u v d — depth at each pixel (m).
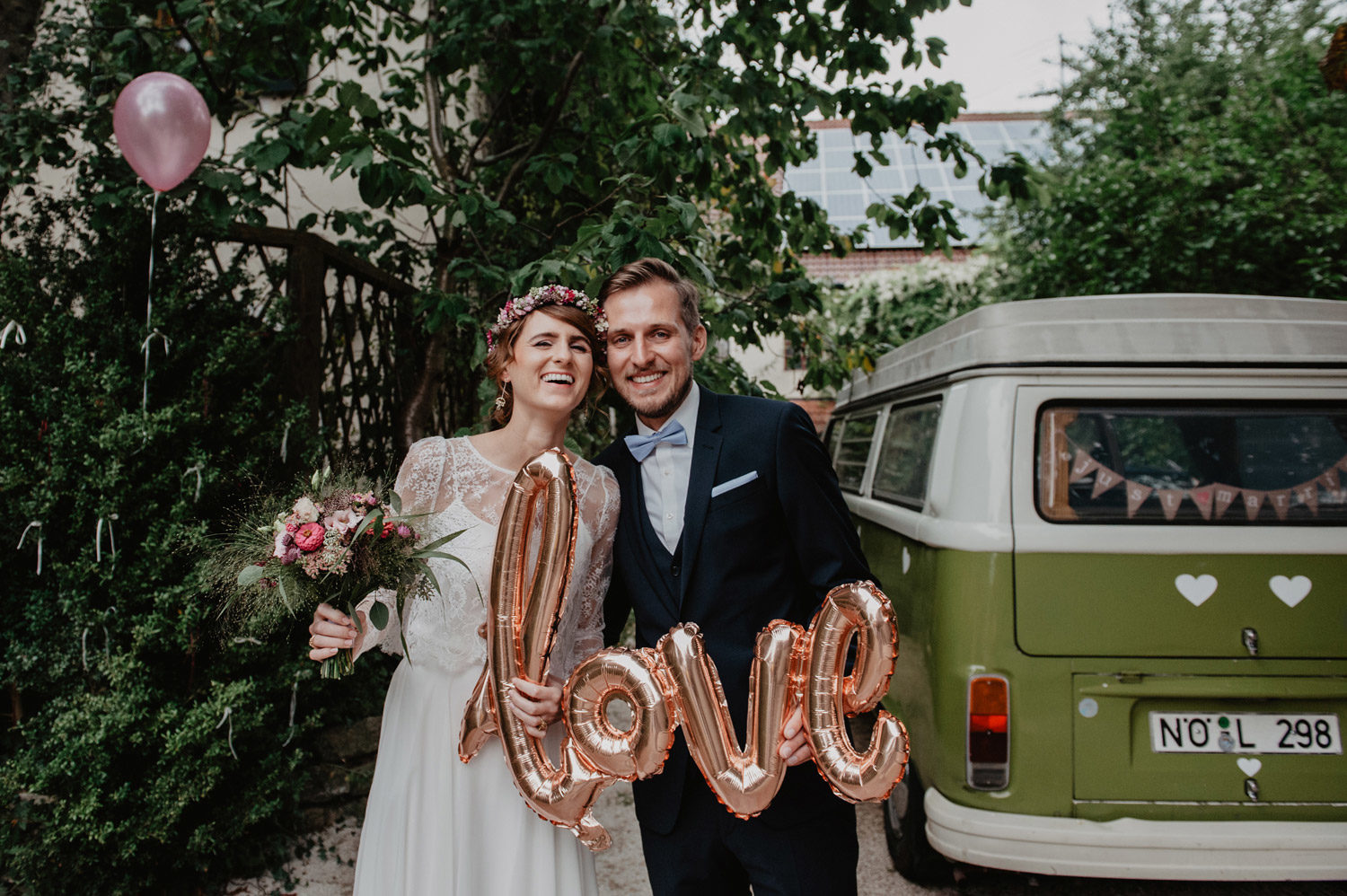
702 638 1.53
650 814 1.69
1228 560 2.25
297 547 1.47
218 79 3.72
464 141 4.57
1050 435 2.38
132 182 2.95
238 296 3.36
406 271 4.24
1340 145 6.75
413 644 1.71
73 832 2.36
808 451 1.70
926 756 2.45
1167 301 2.43
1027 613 2.25
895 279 10.27
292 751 2.95
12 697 3.00
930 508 2.57
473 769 1.66
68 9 3.52
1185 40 8.59
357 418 4.07
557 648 1.72
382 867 1.68
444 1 3.64
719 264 4.12
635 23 3.86
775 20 3.44
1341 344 2.37
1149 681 2.21
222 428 2.79
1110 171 7.45
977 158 3.88
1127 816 2.18
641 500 1.78
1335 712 2.21
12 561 2.61
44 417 2.58
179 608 2.55
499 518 1.72
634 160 3.01
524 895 1.63
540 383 1.69
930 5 3.29
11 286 2.61
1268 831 2.12
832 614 1.47
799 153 4.14
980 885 2.77
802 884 1.57
